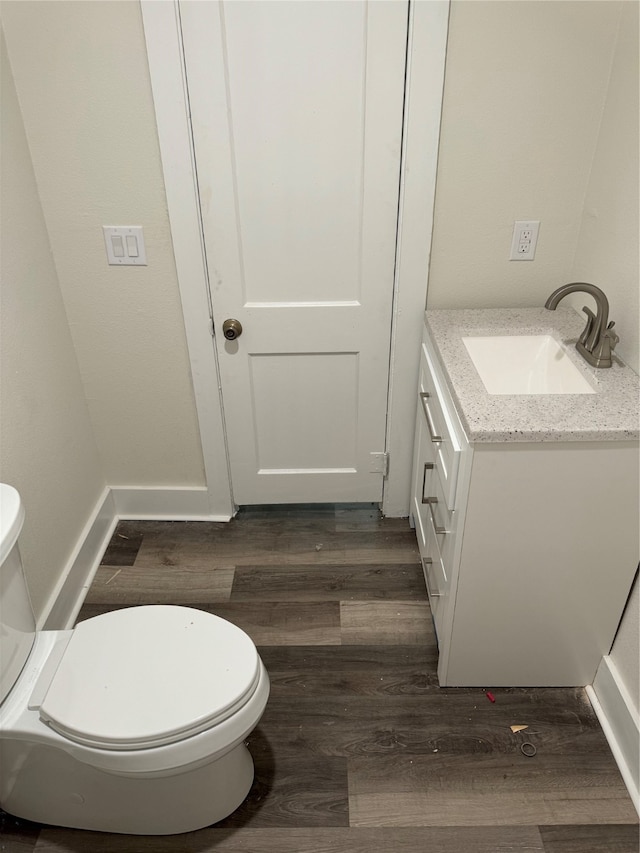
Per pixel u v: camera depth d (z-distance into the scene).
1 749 1.42
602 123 1.78
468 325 1.95
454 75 1.74
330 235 1.98
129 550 2.38
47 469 1.97
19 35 1.69
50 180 1.89
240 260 2.02
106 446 2.37
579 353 1.75
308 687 1.88
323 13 1.67
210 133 1.81
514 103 1.78
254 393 2.27
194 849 1.52
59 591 2.03
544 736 1.75
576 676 1.85
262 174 1.88
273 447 2.39
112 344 2.16
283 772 1.67
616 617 1.72
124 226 1.95
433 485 1.90
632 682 1.66
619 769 1.67
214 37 1.69
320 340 2.16
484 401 1.52
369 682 1.89
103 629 1.50
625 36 1.64
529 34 1.68
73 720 1.31
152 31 1.67
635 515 1.55
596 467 1.48
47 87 1.76
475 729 1.76
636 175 1.61
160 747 1.30
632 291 1.64
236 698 1.35
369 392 2.26
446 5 1.64
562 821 1.56
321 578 2.24
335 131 1.82
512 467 1.48
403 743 1.73
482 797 1.61
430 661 1.96
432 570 1.99
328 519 2.51
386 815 1.58
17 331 1.80
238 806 1.59
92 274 2.03
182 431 2.34
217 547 2.39
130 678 1.39
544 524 1.57
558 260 2.02
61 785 1.47
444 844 1.52
